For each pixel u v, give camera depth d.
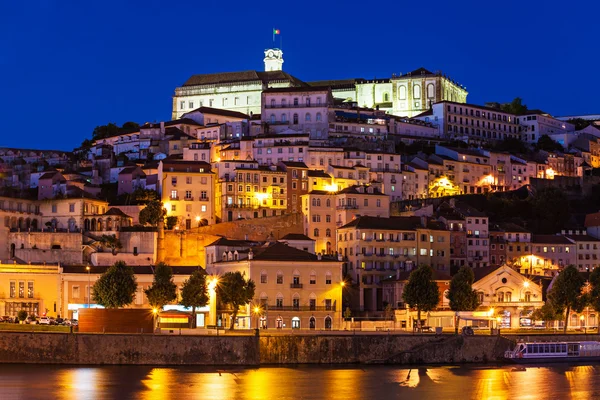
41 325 186.88
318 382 163.38
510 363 193.75
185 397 146.50
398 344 188.50
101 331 179.25
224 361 176.75
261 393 151.75
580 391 162.62
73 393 146.88
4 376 159.38
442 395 156.00
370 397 151.88
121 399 143.62
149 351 174.12
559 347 197.25
